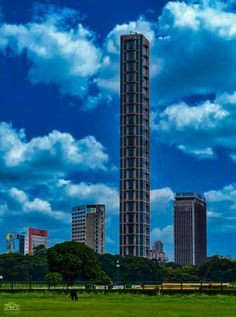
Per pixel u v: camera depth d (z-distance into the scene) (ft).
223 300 256.93
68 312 172.04
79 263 524.11
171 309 189.57
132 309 189.88
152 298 276.00
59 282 416.87
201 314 164.66
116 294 307.99
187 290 305.12
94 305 214.48
